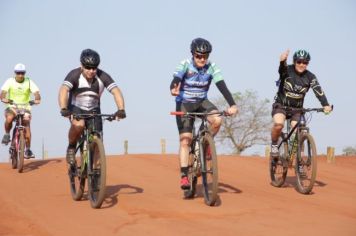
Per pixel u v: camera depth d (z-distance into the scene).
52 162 13.27
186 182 8.20
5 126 12.21
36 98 12.34
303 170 9.26
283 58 9.25
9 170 12.02
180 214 7.19
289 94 9.53
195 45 7.99
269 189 9.69
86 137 7.92
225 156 15.16
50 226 6.54
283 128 9.73
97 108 8.26
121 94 8.05
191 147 8.30
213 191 7.59
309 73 9.55
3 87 12.16
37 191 9.06
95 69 7.91
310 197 8.81
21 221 6.80
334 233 6.24
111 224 6.61
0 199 8.29
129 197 8.45
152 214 7.16
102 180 7.38
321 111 9.25
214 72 8.20
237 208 7.64
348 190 9.80
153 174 11.44
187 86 8.24
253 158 14.85
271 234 6.16
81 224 6.62
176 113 7.88
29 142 11.91
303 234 6.17
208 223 6.68
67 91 7.93
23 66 12.24
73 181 8.43
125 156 14.69
